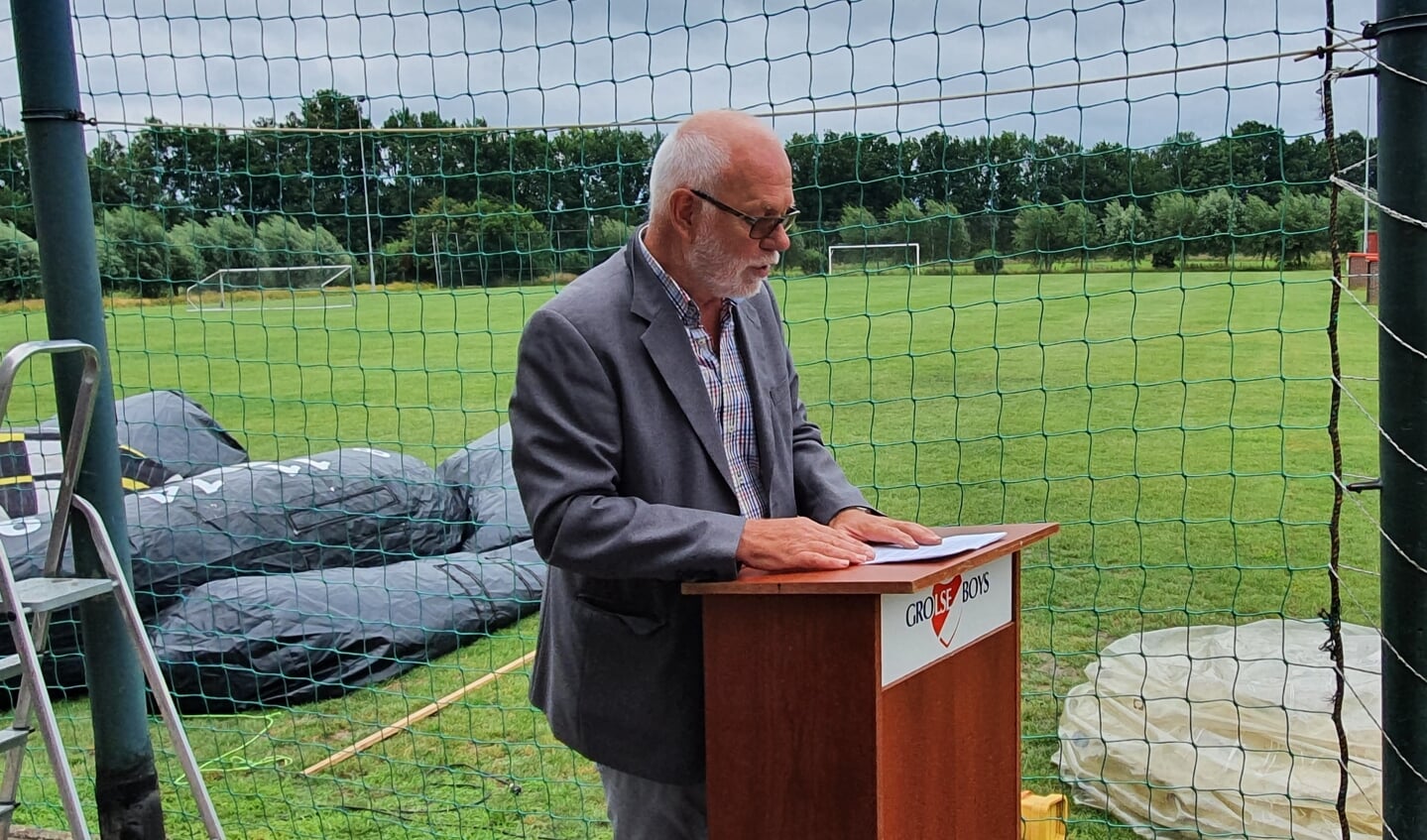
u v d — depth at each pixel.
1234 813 3.22
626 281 2.30
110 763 3.18
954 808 2.18
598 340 2.21
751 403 2.40
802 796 2.00
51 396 12.61
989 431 10.59
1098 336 16.09
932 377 14.00
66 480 2.89
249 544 5.61
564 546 2.13
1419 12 1.95
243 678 4.75
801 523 2.06
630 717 2.28
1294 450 9.11
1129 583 5.89
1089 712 3.79
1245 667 3.75
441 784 3.94
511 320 20.61
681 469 2.25
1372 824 3.07
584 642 2.31
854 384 13.73
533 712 4.58
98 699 3.16
